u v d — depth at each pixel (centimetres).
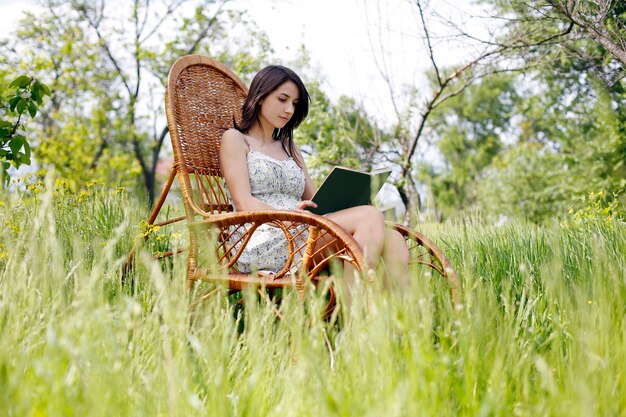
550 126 1084
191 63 300
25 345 165
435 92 678
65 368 139
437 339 199
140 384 155
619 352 162
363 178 243
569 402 140
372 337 159
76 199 322
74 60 1212
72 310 163
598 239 291
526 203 1345
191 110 293
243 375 168
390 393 136
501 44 577
